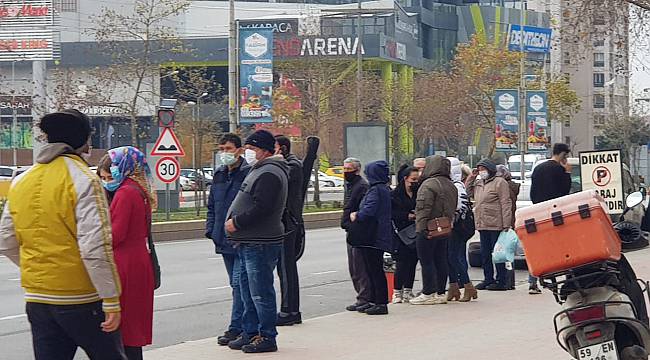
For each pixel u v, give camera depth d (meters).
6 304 15.42
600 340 7.35
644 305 7.99
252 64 33.97
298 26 63.88
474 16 95.19
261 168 10.35
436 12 95.00
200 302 15.79
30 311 6.70
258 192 10.23
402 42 81.81
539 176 15.05
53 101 45.34
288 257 12.66
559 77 67.00
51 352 6.77
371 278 13.60
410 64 82.50
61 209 6.56
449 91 65.94
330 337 11.80
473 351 10.80
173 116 28.16
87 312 6.68
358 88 55.62
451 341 11.47
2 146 74.12
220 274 19.92
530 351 10.74
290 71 58.22
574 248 7.32
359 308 13.86
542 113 47.94
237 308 11.35
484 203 15.98
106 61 61.22
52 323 6.70
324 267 21.62
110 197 8.33
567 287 7.50
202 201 45.69
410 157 63.84
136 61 42.44
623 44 23.45
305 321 13.12
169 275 19.69
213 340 11.80
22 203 6.64
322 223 36.28
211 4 85.00
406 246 14.73
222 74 77.81
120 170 8.20
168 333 12.83
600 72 78.62
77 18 76.25
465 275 14.92
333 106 60.78
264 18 68.75
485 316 13.38
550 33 82.31
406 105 64.69
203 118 55.44
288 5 87.56
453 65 72.94
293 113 56.44
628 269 7.88
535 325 12.56
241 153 11.42
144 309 8.22
